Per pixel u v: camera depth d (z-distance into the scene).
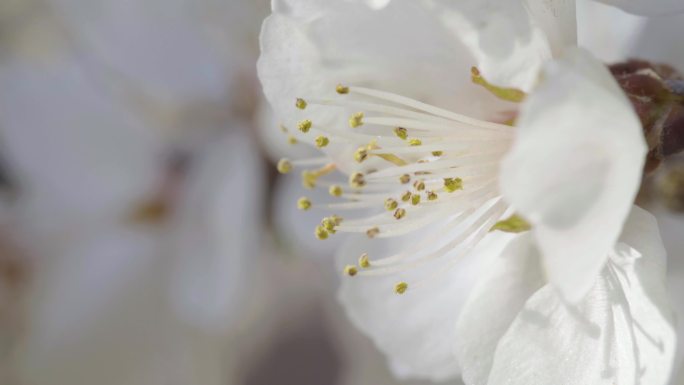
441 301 0.13
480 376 0.12
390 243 0.13
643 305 0.11
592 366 0.11
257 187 0.16
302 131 0.12
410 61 0.12
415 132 0.12
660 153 0.11
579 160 0.10
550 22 0.11
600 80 0.10
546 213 0.10
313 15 0.11
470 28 0.11
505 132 0.11
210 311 0.15
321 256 0.16
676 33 0.14
